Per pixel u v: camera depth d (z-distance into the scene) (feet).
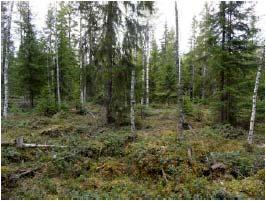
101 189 34.22
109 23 61.46
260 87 68.33
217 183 35.70
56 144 47.75
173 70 114.21
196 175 37.73
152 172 38.50
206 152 44.14
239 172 38.52
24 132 57.21
